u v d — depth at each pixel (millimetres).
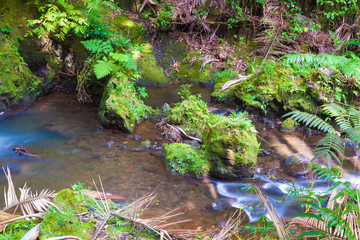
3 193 3824
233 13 8352
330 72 6391
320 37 7770
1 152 4809
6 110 6266
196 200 3873
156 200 3814
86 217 2982
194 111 5645
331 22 8000
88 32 7160
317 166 2658
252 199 3936
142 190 4004
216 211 3664
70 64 7449
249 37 8211
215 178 4410
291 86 6262
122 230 2828
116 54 6277
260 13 8281
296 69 6652
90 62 6762
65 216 2775
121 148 5059
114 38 7133
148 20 8492
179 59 8172
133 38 8039
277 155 5059
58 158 4707
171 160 4484
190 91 7445
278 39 7562
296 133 5855
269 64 6863
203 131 5117
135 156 4836
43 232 2549
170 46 8305
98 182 4129
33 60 7020
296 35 7715
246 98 6512
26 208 2930
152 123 5941
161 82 7609
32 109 6441
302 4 8133
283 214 3609
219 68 7930
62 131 5578
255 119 6410
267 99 6398
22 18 7008
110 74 6301
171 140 5367
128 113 5734
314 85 6180
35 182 4082
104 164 4582
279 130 5977
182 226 3332
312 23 7863
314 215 2092
